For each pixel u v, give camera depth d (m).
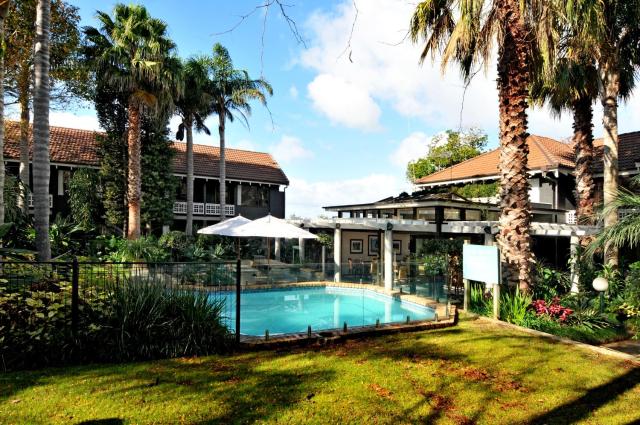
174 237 19.70
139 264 6.93
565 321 8.64
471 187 22.61
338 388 5.03
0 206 7.70
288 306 13.52
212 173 28.08
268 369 5.66
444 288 11.18
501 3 9.17
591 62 12.81
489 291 10.35
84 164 22.86
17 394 4.56
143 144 23.00
